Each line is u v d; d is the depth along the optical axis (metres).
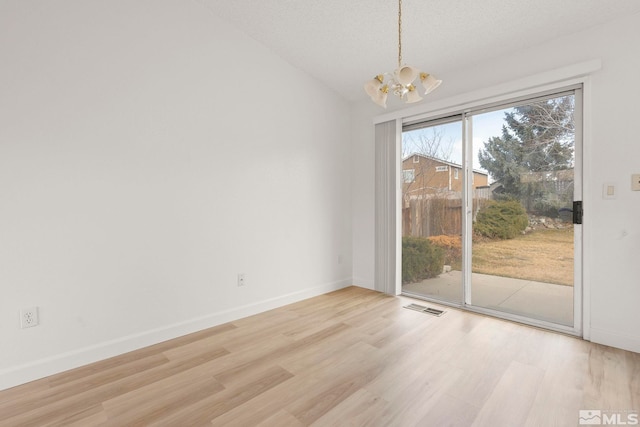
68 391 1.87
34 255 2.01
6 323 1.92
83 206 2.19
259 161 3.21
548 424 1.54
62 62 2.09
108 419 1.62
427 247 3.62
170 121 2.59
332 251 3.98
